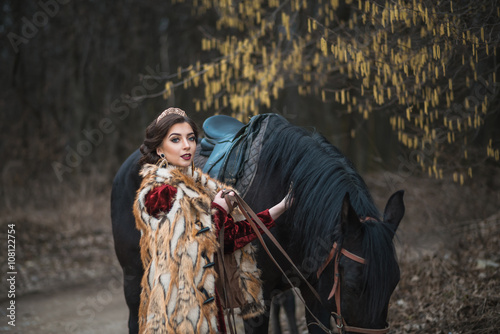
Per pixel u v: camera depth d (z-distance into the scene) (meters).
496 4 3.06
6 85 12.12
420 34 3.49
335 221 2.19
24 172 10.50
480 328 3.20
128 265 3.20
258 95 4.30
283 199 2.47
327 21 4.14
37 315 5.11
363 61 3.29
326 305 2.21
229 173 2.76
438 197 5.09
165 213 2.15
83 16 12.09
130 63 13.05
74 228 8.56
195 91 11.78
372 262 1.97
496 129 5.45
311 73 4.42
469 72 3.61
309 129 2.86
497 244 4.55
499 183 5.18
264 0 4.94
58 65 12.64
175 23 13.41
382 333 1.99
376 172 8.58
